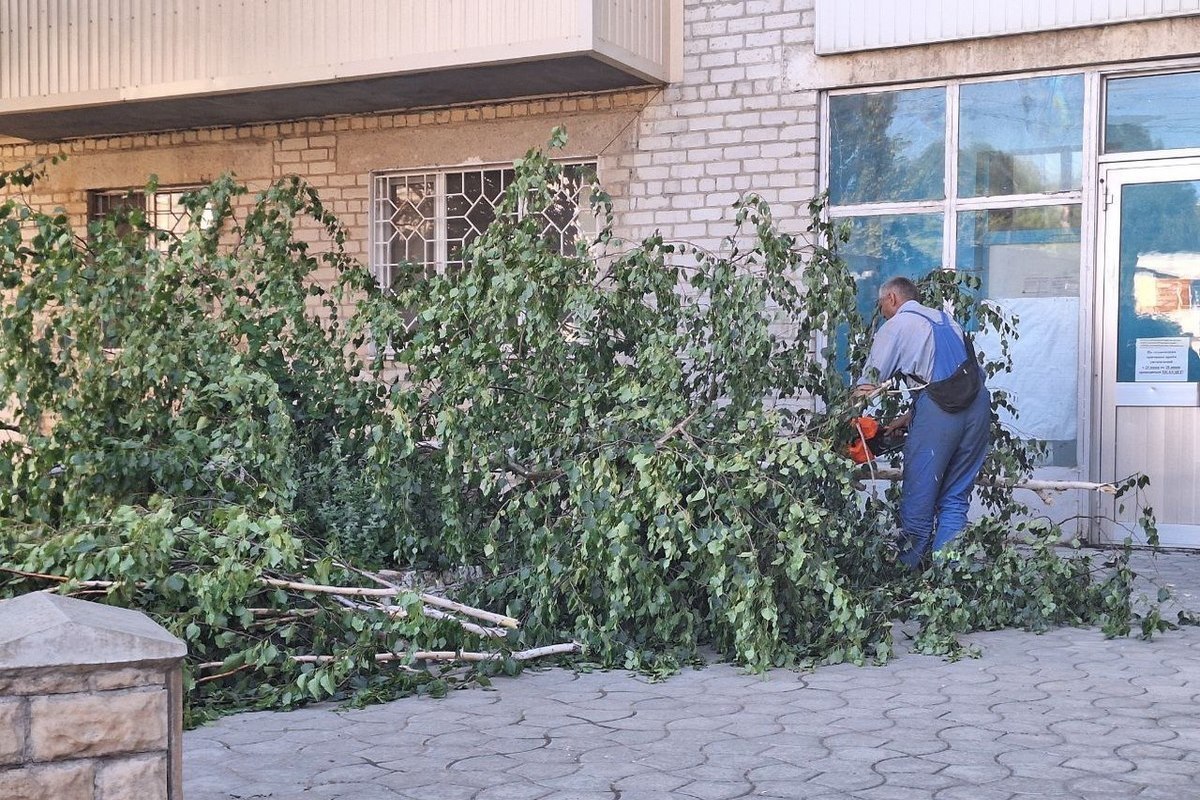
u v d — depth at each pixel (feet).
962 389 24.70
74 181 44.68
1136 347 33.53
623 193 37.96
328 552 20.53
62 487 22.76
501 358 23.41
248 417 22.40
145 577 18.25
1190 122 32.83
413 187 40.96
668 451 20.93
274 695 18.44
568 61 34.73
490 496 23.73
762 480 21.02
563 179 25.27
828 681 20.01
